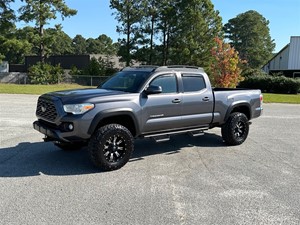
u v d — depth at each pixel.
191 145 7.36
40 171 5.21
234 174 5.30
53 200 4.08
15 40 37.22
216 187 4.68
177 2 40.03
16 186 4.53
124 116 5.53
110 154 5.33
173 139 7.96
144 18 42.12
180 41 39.47
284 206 4.06
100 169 5.29
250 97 7.65
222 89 7.92
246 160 6.21
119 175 5.12
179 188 4.60
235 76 26.19
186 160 6.10
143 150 6.79
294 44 43.12
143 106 5.67
